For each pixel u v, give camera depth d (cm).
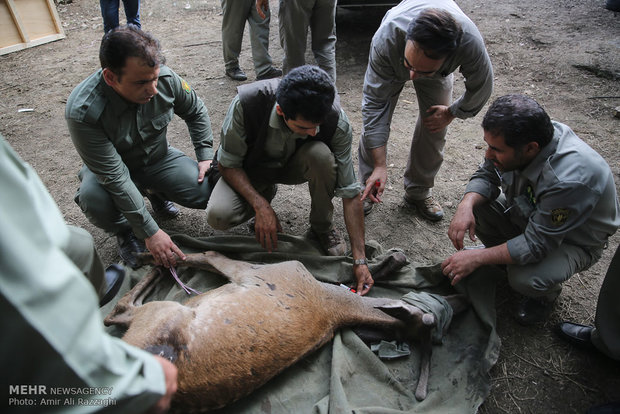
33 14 604
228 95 480
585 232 222
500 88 475
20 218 75
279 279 215
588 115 425
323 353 218
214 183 282
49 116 455
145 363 93
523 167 217
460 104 256
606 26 570
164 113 260
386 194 350
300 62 432
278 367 194
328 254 283
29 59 578
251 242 276
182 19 688
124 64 203
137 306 227
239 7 462
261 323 193
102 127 235
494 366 228
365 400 202
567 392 218
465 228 240
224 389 181
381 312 230
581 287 269
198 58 564
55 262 79
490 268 247
